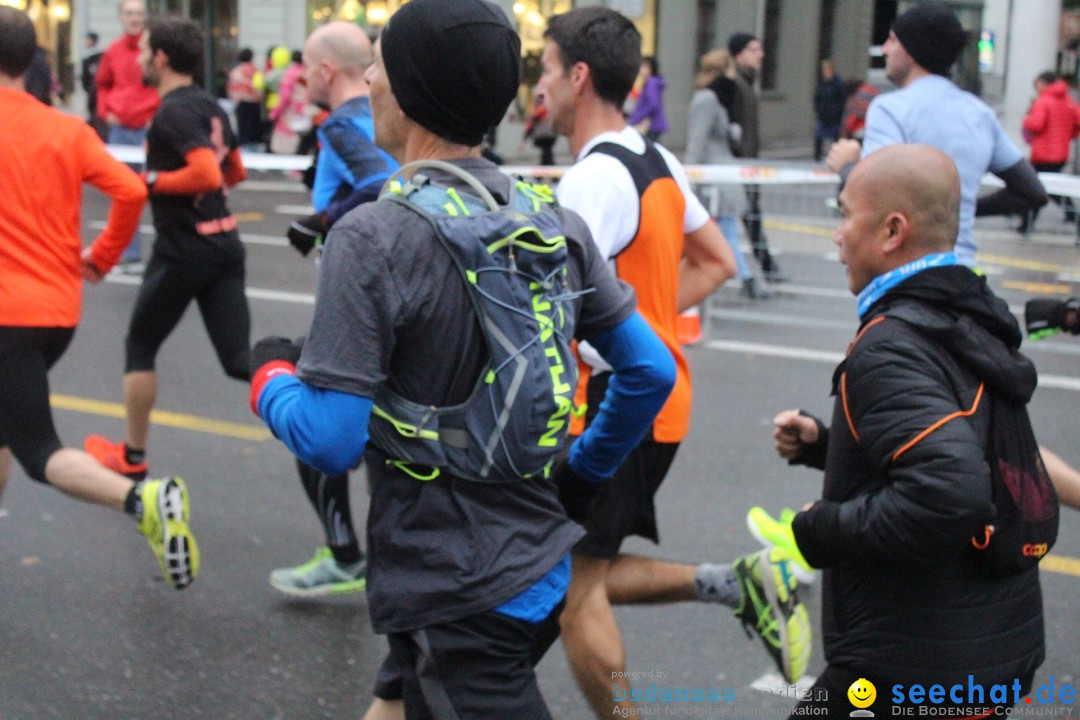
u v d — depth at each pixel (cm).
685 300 347
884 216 231
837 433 234
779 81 2720
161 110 490
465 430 208
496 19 214
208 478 559
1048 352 805
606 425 242
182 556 380
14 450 395
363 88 392
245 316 511
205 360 776
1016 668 228
